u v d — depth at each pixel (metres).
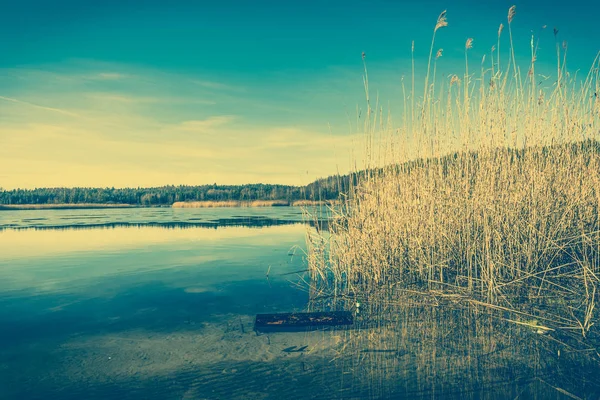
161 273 9.76
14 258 12.24
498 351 4.72
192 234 18.72
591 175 8.02
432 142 8.49
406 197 8.92
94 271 10.08
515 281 6.89
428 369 4.29
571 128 8.05
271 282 8.72
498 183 7.94
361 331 5.52
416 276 8.34
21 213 45.81
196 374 4.29
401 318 6.03
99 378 4.22
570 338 5.07
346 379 4.09
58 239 17.30
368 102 8.99
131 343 5.21
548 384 3.91
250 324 5.90
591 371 4.18
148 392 3.90
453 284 7.79
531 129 8.07
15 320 6.21
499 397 3.67
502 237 7.77
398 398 3.68
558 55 7.93
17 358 4.76
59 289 8.22
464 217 8.23
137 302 7.19
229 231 19.91
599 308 6.10
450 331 5.42
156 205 79.06
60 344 5.20
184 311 6.61
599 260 7.29
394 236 8.74
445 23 7.74
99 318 6.28
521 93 8.04
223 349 4.96
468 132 8.28
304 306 6.83
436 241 8.52
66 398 3.79
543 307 6.29
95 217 35.47
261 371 4.33
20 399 3.79
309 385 3.98
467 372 4.20
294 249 13.51
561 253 7.66
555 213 7.88
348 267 8.45
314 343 5.12
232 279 9.03
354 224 8.95
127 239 17.05
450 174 8.46
